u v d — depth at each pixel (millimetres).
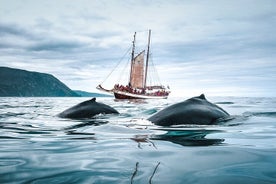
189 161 3893
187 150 4609
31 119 10758
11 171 3543
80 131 7266
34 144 5465
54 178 3252
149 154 4348
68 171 3520
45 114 13391
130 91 69750
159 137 6031
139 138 5922
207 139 5801
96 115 11555
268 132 6867
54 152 4660
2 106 22953
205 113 8906
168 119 8406
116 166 3699
